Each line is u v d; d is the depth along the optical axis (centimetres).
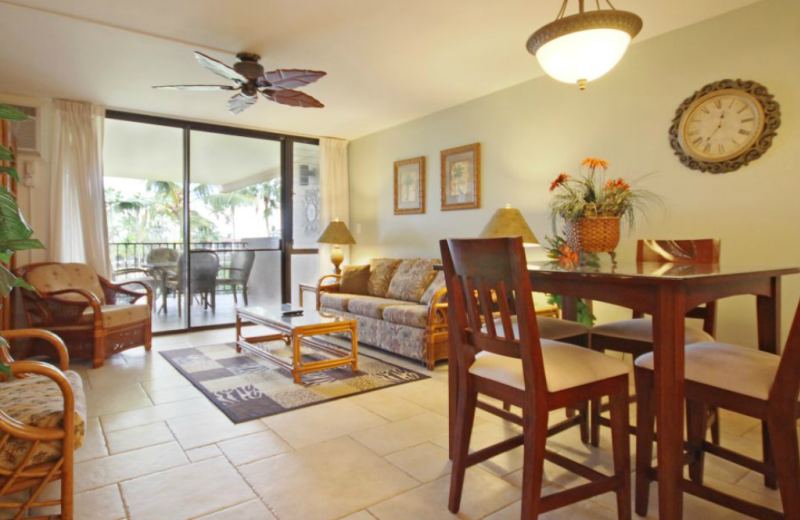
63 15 276
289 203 578
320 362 332
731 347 157
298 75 296
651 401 160
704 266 189
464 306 165
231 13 276
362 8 271
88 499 175
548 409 140
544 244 386
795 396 127
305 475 193
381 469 198
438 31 300
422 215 502
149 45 317
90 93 414
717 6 273
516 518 163
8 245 127
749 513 136
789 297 261
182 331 504
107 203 483
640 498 163
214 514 165
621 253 334
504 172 416
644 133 321
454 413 203
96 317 359
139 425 246
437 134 481
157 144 503
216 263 535
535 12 276
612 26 193
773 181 265
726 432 236
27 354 355
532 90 391
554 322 230
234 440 228
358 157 596
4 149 130
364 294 507
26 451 138
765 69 266
